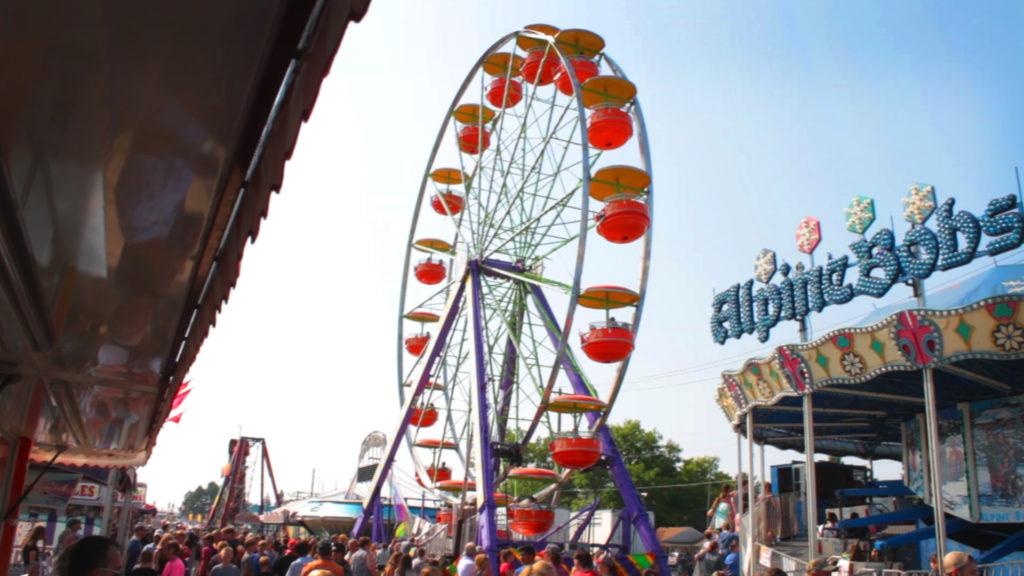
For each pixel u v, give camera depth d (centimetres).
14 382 623
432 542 2748
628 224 2350
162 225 432
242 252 513
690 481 7575
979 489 2419
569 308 2364
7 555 724
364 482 5884
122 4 252
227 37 278
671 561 4338
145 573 1075
